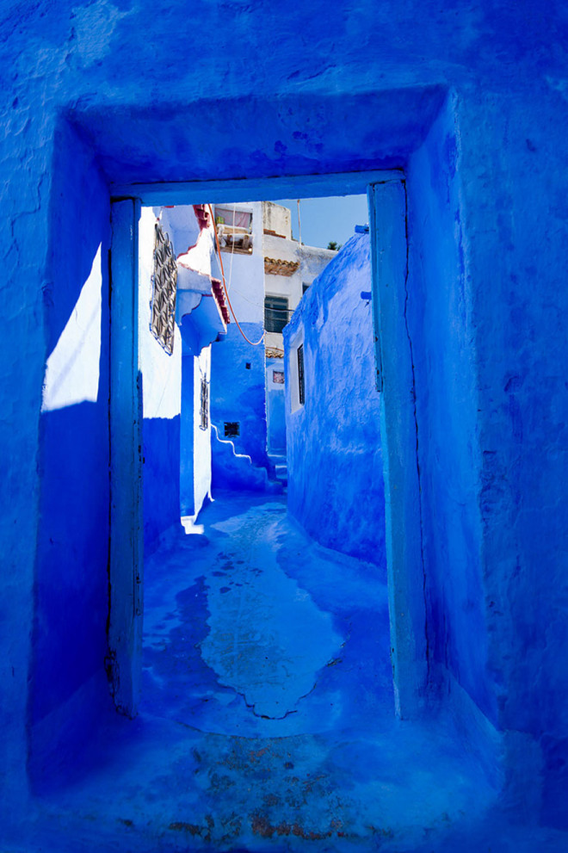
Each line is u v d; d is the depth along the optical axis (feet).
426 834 4.39
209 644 10.64
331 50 5.40
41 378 4.95
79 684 5.57
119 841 4.42
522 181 5.09
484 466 4.83
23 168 5.26
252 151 6.10
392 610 6.29
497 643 4.71
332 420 19.10
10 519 4.81
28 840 4.50
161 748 5.68
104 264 6.60
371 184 6.75
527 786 4.61
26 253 5.11
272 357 63.57
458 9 5.44
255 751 5.56
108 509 6.51
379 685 7.99
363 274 16.26
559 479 4.83
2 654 4.69
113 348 6.73
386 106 5.44
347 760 5.33
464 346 5.09
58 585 5.13
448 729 5.72
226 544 22.33
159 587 15.08
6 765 4.63
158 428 17.88
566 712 4.67
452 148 5.22
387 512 6.43
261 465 49.85
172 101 5.33
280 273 64.69
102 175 6.46
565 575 4.76
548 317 4.98
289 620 12.17
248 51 5.45
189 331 26.91
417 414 6.46
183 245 21.74
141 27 5.55
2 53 5.59
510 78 5.27
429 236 6.05
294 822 4.46
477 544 4.86
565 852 4.39
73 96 5.39
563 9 5.47
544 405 4.89
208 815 4.55
